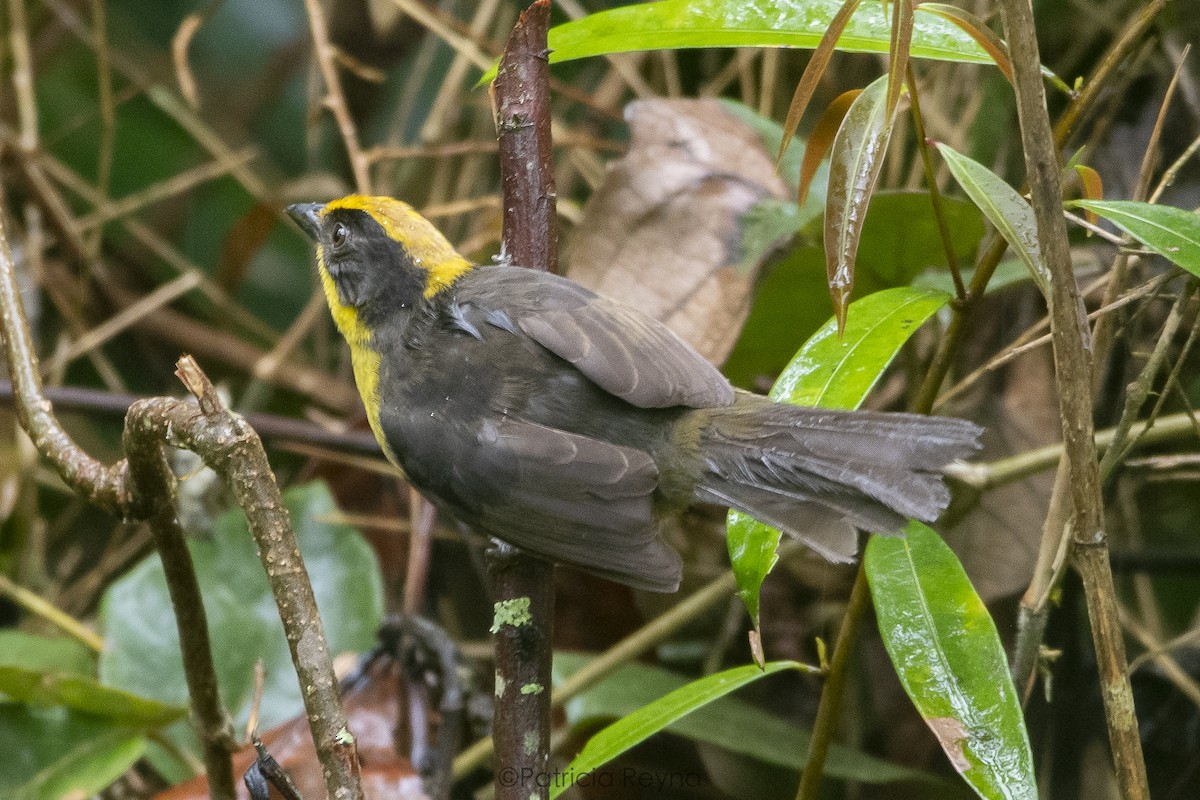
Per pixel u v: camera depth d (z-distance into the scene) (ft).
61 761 24.06
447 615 33.01
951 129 30.71
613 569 19.60
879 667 30.66
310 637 15.10
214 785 20.39
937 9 17.08
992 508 28.66
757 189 26.35
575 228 29.27
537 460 20.04
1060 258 15.38
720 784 29.86
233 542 28.37
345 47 41.70
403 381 21.81
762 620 31.45
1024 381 29.68
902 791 29.60
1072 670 29.71
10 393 32.45
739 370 29.60
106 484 18.07
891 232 25.48
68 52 41.73
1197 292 21.99
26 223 39.19
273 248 42.24
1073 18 31.45
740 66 33.73
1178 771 30.37
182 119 39.50
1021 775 16.17
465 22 38.78
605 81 37.19
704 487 20.03
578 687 27.63
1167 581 32.30
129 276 41.37
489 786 29.19
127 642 27.37
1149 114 30.01
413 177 38.83
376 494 33.45
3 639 29.91
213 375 40.52
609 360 20.16
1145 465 23.13
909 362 28.91
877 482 18.08
